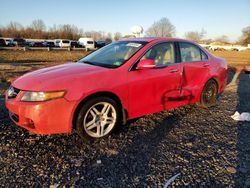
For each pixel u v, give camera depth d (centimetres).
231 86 848
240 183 288
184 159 338
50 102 339
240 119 494
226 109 566
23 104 345
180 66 481
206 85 544
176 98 481
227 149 370
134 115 421
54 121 345
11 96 372
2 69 1302
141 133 417
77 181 286
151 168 314
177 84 476
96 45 5634
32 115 339
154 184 283
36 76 378
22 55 2645
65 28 8200
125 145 373
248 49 6594
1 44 4512
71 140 384
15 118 376
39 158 331
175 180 291
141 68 415
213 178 297
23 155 337
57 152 347
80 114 361
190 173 306
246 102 634
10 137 388
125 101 402
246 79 1004
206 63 539
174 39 494
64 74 375
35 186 275
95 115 378
